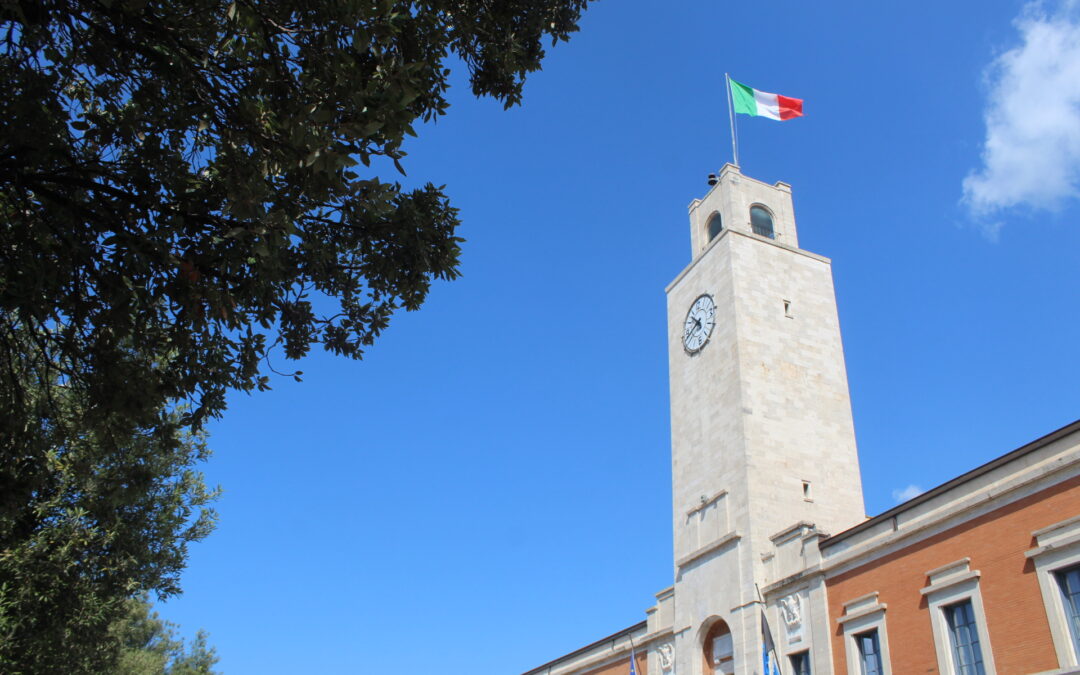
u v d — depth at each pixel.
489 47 17.00
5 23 12.73
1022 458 24.58
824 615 29.91
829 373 41.91
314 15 12.96
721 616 35.53
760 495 36.38
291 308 16.78
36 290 13.76
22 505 17.36
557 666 51.44
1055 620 22.12
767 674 31.59
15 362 18.67
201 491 33.16
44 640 25.89
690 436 42.09
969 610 24.89
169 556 31.09
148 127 14.38
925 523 26.83
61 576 25.70
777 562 33.59
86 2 13.02
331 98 13.00
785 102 48.78
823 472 38.66
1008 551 23.98
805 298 43.62
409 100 13.03
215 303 14.10
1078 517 22.23
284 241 13.30
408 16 14.99
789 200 47.94
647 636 41.50
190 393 15.93
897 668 26.47
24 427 16.66
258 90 13.75
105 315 14.68
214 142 14.49
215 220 14.22
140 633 58.62
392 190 13.99
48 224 13.68
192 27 13.73
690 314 45.50
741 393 38.84
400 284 16.61
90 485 26.78
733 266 42.50
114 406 15.59
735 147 48.09
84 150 14.09
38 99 13.15
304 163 12.80
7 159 12.95
